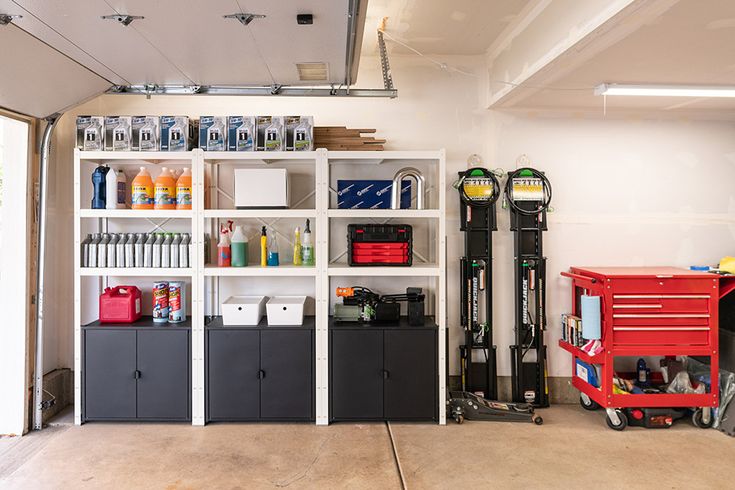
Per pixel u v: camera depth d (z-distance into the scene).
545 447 2.90
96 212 3.18
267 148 3.23
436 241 3.54
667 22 2.09
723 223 3.67
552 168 3.69
